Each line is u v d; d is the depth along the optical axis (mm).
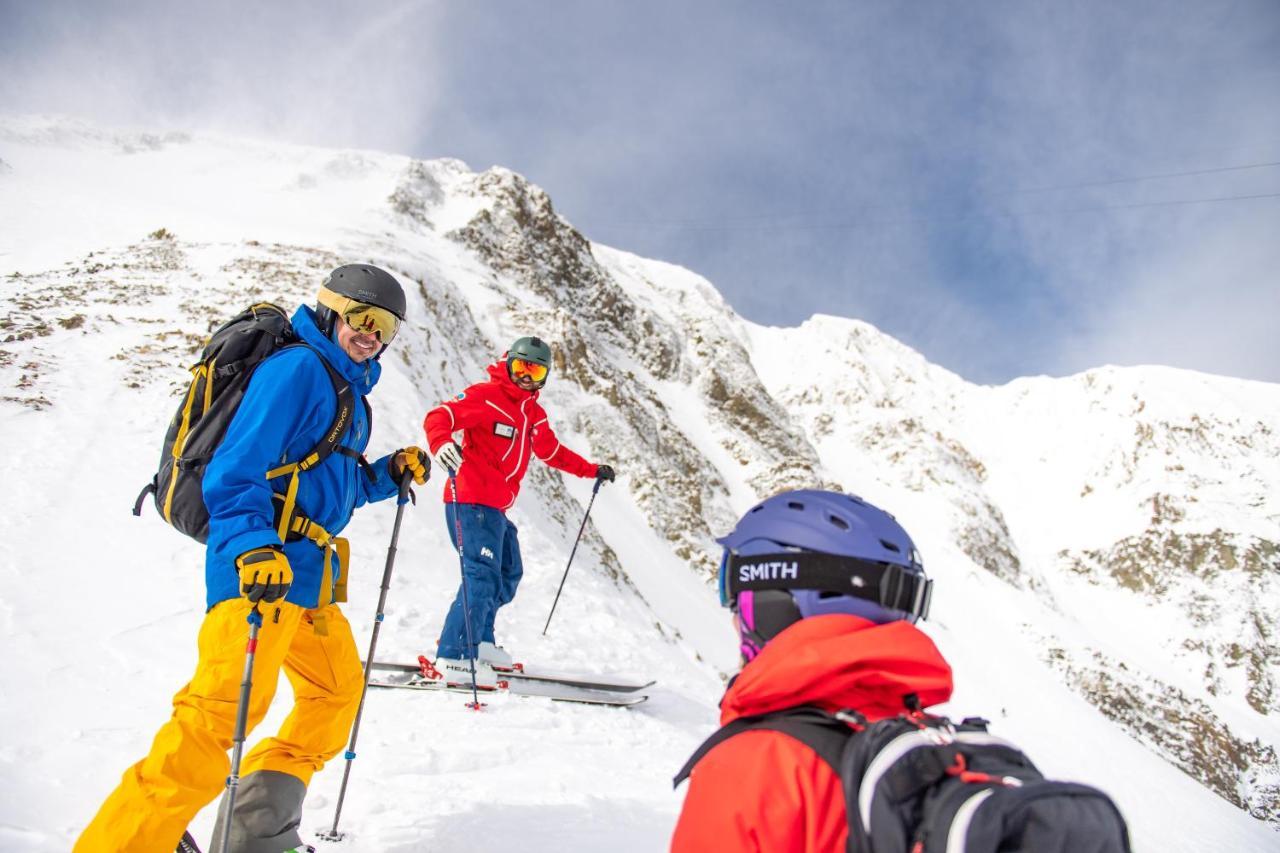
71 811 3180
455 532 6316
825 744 1221
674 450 57750
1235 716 106250
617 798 4316
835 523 1410
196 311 19406
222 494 2430
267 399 2529
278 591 2338
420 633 7363
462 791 3961
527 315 52156
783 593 1413
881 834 1072
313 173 83938
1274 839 47094
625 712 6539
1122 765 51031
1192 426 154875
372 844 3186
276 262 28672
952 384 184750
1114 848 980
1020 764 1175
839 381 129250
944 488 109500
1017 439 167875
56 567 6684
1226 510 136375
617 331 76938
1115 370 172250
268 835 2699
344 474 2863
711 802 1241
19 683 4523
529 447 6422
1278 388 167875
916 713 1278
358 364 2895
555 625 9453
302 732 2859
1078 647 76000
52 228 42188
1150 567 129875
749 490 68562
